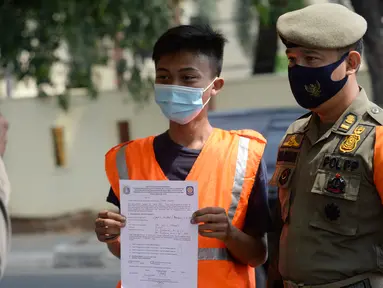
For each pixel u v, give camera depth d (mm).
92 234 11258
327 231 2184
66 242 10453
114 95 12578
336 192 2156
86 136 12844
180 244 2307
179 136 2564
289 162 2400
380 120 2170
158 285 2328
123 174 2564
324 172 2205
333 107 2279
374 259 2154
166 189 2309
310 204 2240
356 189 2131
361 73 9695
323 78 2215
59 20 7625
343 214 2154
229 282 2410
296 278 2271
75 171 12930
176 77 2506
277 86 11477
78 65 7898
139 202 2340
